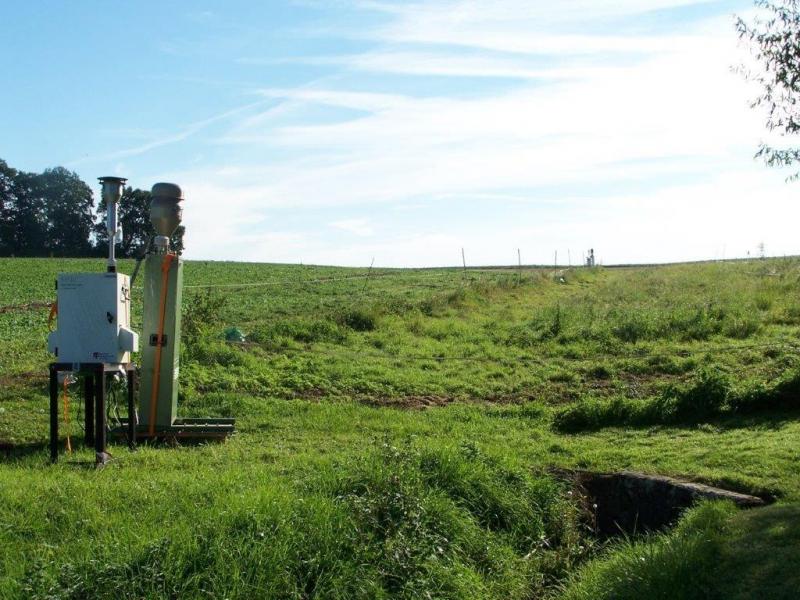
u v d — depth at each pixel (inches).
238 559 245.0
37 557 239.9
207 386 559.8
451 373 664.4
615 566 279.7
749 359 631.8
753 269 1402.6
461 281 1812.3
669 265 1978.3
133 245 2977.4
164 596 228.4
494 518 326.0
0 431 431.8
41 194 3740.2
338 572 256.4
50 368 364.8
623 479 359.9
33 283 1926.7
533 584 297.4
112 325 369.4
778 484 331.0
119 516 276.8
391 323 912.3
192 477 325.4
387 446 339.6
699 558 260.7
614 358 705.0
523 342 809.5
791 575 239.3
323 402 542.0
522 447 422.3
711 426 449.4
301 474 336.2
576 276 1553.9
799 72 418.3
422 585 263.7
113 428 426.9
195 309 774.5
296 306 1256.2
